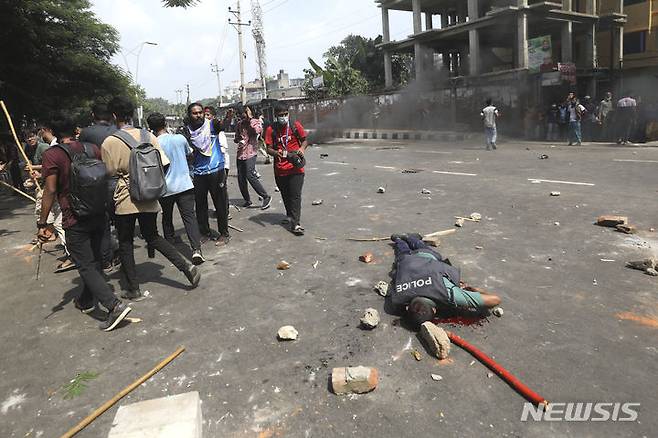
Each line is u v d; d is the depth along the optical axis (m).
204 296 4.22
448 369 2.89
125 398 2.80
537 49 19.34
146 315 3.91
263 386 2.83
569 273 4.25
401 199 7.79
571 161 11.32
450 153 14.99
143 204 4.03
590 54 22.62
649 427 2.35
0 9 12.25
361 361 3.03
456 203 7.24
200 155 5.68
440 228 5.91
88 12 17.92
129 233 4.16
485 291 3.93
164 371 3.05
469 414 2.49
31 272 5.33
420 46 26.03
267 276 4.61
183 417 2.32
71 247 3.62
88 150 3.73
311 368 2.98
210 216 7.44
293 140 5.95
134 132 4.12
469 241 5.29
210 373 3.00
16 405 2.82
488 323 3.41
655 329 3.23
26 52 14.28
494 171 10.31
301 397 2.70
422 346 3.15
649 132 15.81
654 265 4.21
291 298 4.06
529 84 19.44
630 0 22.39
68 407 2.76
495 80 20.56
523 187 8.23
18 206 9.97
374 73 36.50
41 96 15.78
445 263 3.77
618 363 2.87
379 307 3.76
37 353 3.42
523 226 5.79
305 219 6.82
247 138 7.53
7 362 3.32
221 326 3.62
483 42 26.36
